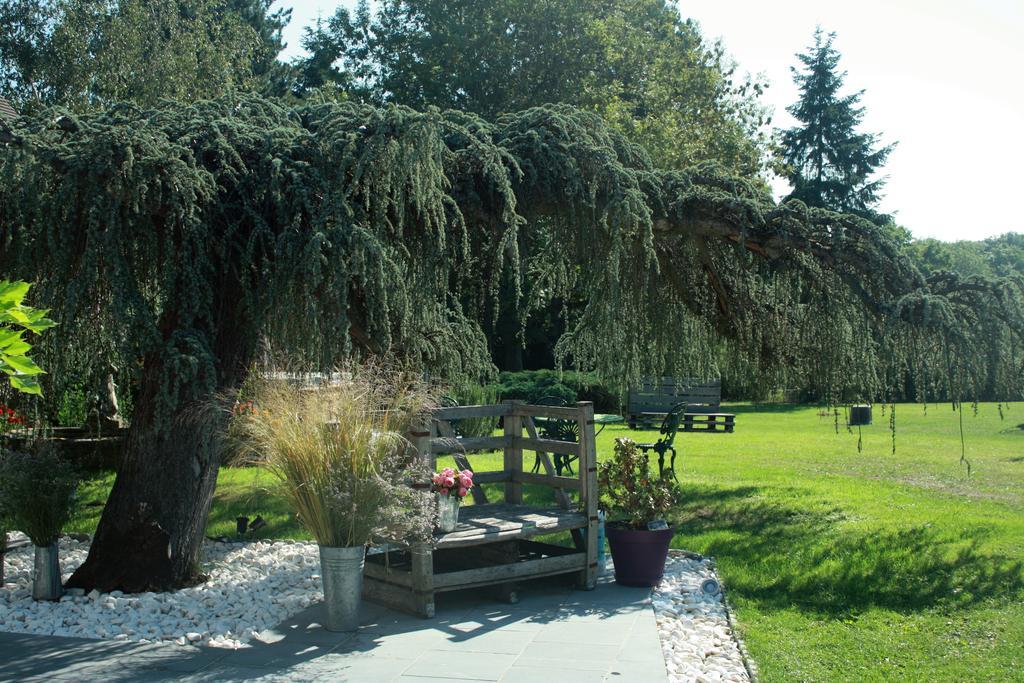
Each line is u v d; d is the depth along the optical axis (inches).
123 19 723.4
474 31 869.2
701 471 489.1
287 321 220.8
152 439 233.3
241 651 177.6
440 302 287.0
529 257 290.7
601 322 293.4
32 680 159.5
